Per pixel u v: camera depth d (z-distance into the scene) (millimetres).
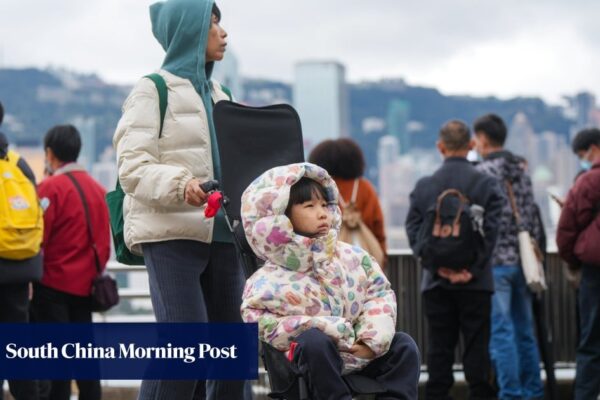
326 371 4664
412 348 4895
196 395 6453
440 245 8242
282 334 4824
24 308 7641
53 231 8312
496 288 9008
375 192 8586
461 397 9695
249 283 4980
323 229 4996
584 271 8305
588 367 8336
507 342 8938
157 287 5789
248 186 5391
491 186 8328
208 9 5918
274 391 4957
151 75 5859
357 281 5004
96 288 8383
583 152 9477
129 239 5859
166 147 5836
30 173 7688
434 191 8391
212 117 5789
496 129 9109
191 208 5801
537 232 9102
